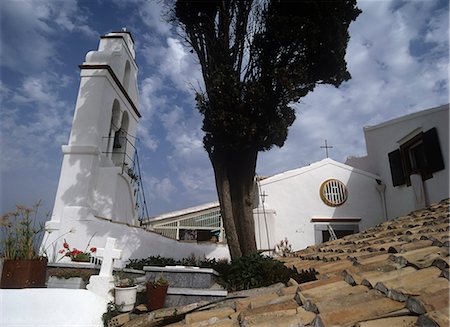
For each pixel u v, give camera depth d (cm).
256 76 761
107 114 1045
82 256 694
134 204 1140
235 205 712
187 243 963
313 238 1099
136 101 1350
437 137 870
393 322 216
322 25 711
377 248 468
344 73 779
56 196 895
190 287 548
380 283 279
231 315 327
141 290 548
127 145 1220
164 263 738
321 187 1157
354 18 766
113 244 566
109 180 961
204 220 1430
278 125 739
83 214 848
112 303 506
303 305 289
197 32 798
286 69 698
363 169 1281
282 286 457
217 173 727
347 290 302
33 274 537
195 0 767
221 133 695
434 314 206
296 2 706
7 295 473
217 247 973
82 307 475
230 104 680
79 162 928
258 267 551
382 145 1176
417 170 955
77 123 982
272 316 274
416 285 259
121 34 1254
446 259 288
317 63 752
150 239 875
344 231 1117
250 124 686
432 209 673
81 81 1038
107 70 1041
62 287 571
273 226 1067
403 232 545
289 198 1138
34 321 450
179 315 419
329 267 441
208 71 764
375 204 1148
